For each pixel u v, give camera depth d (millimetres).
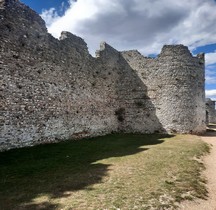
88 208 6363
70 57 17781
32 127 14039
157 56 24047
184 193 7812
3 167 9797
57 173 9227
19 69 13359
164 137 20703
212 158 13492
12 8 13156
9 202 6602
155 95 23781
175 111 23219
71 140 17203
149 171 9789
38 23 14961
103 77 22172
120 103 24797
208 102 45031
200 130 24516
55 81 16109
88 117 19688
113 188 7773
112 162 11164
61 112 16547
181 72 23547
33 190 7461
